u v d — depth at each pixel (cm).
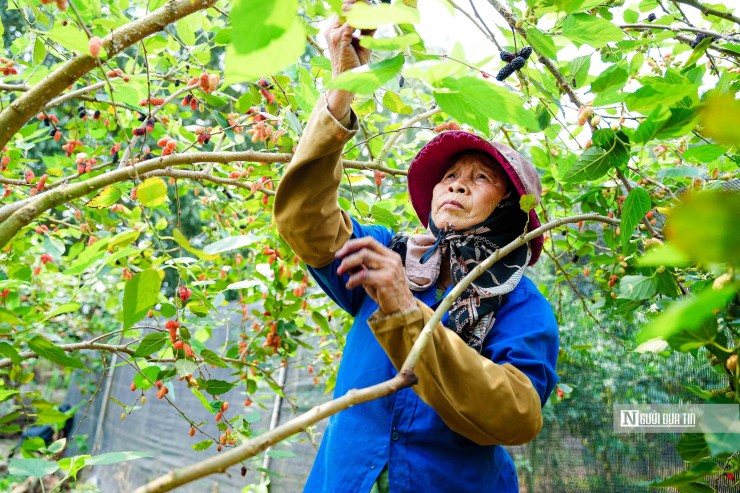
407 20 69
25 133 239
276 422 432
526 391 121
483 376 114
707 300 49
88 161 193
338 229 148
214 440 193
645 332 84
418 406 136
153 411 618
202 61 204
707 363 224
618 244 202
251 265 328
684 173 112
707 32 157
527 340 135
